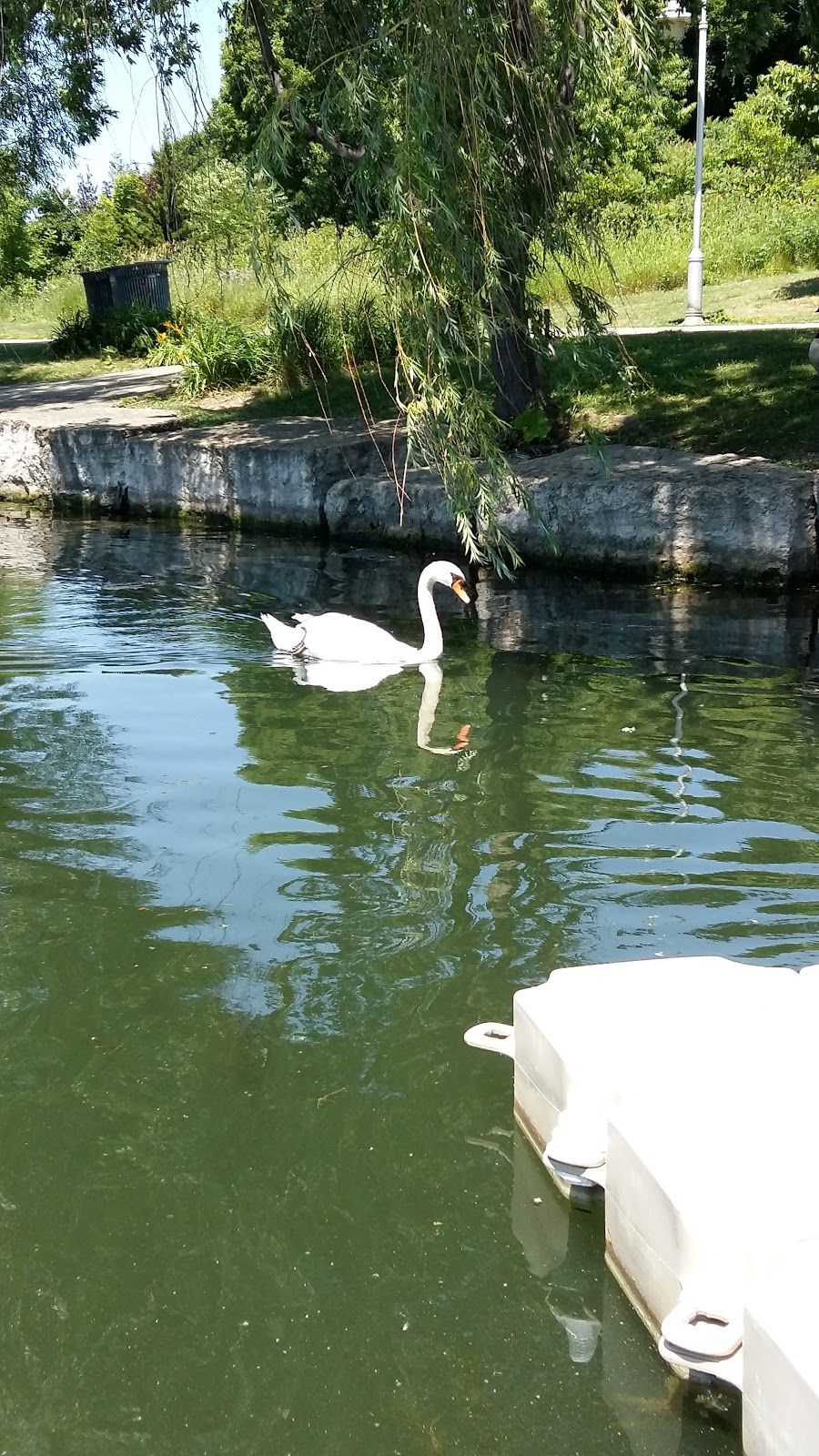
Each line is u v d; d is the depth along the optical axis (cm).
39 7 1247
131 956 460
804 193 3141
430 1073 387
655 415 1398
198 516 1538
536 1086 348
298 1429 268
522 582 1150
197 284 2131
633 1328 293
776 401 1374
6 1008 425
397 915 487
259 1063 393
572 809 592
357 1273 309
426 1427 268
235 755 678
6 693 799
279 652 913
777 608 1007
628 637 930
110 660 884
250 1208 331
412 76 675
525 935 467
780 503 1056
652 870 521
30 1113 370
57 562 1269
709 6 1541
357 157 1141
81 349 2689
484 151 685
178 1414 272
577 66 763
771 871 516
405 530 1314
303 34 1120
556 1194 336
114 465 1616
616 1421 268
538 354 874
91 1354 288
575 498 1159
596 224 827
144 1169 347
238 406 1811
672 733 702
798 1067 312
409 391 717
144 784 634
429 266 676
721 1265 273
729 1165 284
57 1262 314
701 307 2064
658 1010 344
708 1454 259
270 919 485
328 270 1788
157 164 946
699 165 2020
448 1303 301
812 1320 239
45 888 514
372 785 629
